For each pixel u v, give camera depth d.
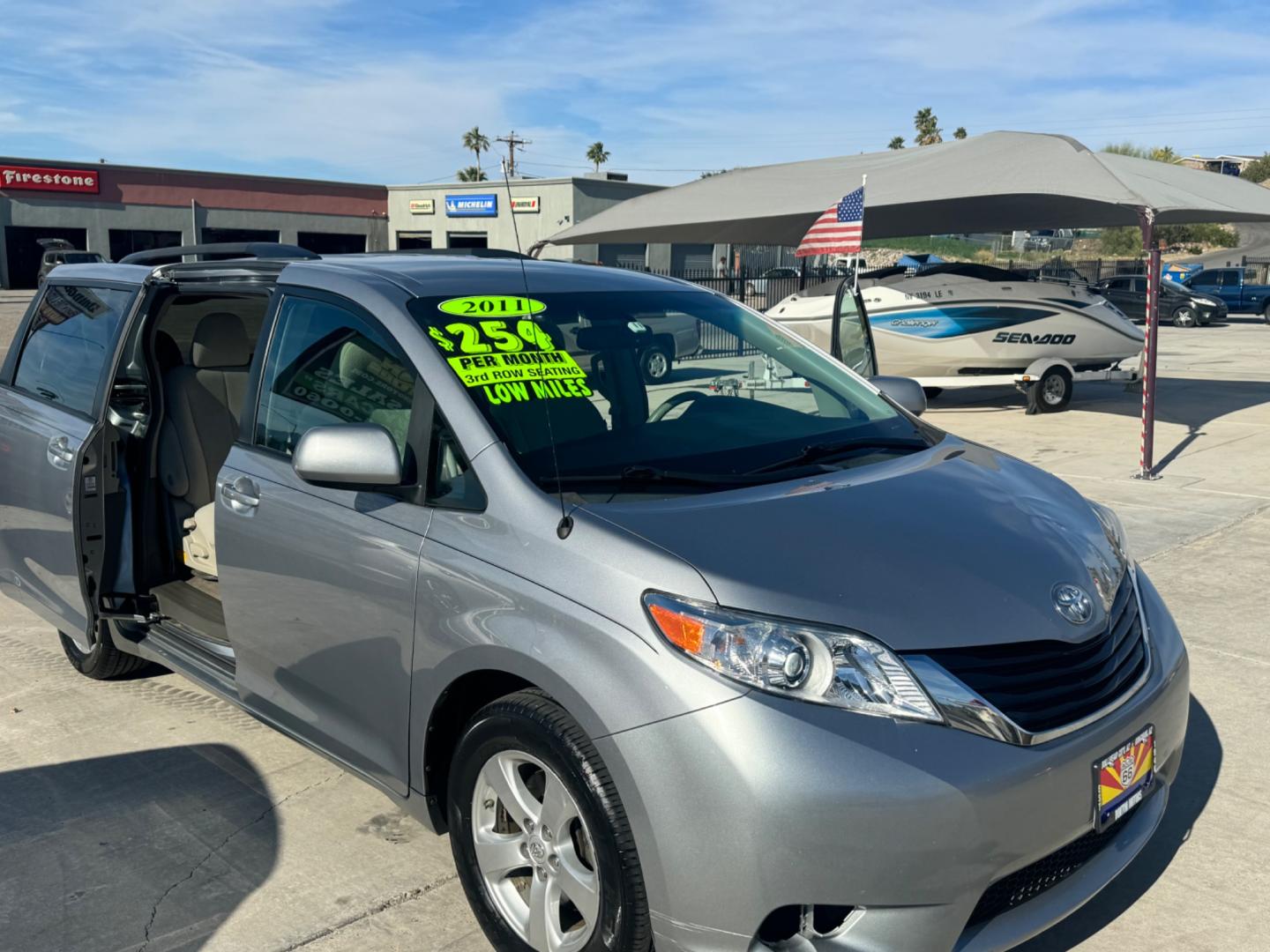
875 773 2.22
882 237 16.91
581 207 37.47
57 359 4.60
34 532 4.52
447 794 2.94
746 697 2.27
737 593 2.38
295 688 3.37
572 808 2.54
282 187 42.97
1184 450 10.26
